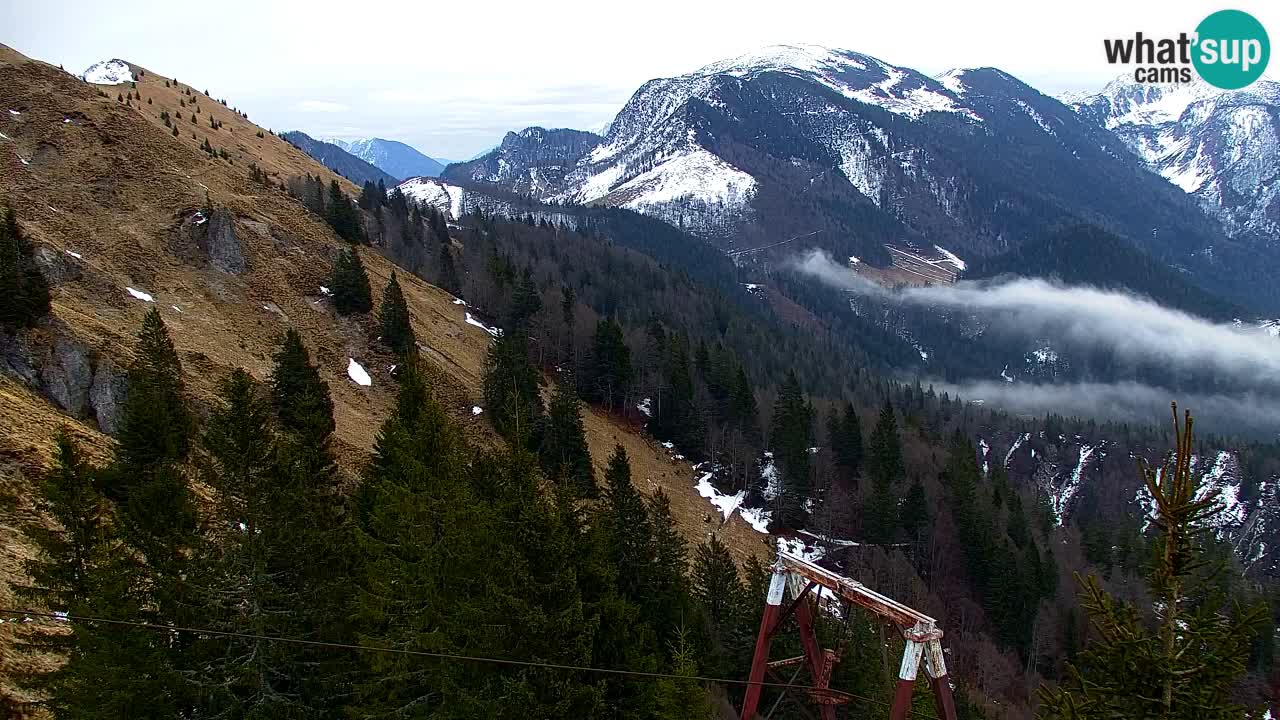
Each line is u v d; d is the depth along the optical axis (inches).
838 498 3602.4
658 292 7682.1
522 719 812.6
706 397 4303.6
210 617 900.6
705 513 3479.3
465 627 879.1
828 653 1107.9
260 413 1113.4
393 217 5748.0
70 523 904.9
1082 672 592.1
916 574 3169.3
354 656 1006.4
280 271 3262.8
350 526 1189.1
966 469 3875.5
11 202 2669.8
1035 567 3132.4
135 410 1338.6
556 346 4303.6
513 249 7421.3
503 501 976.3
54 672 858.8
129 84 6988.2
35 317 1884.8
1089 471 7322.8
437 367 3383.4
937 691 895.1
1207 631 527.8
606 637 954.1
